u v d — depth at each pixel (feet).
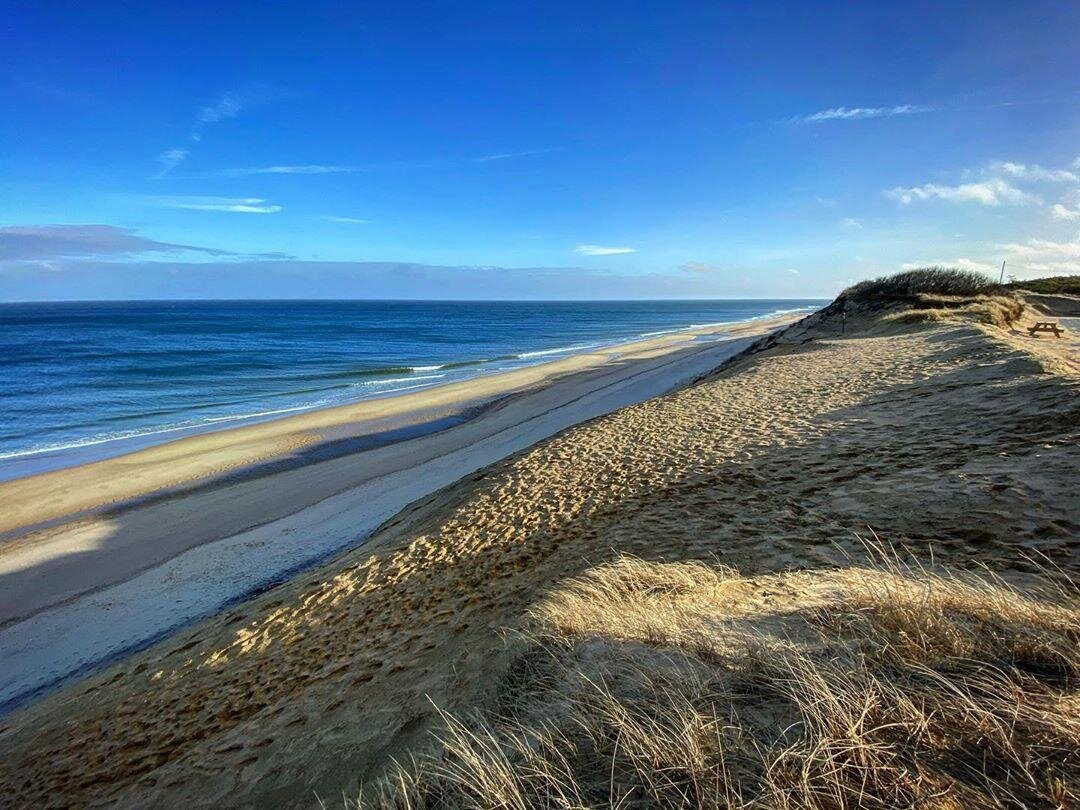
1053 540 13.83
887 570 13.83
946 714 7.00
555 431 61.67
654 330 276.62
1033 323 78.23
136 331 249.75
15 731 20.21
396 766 10.19
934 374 37.65
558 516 26.48
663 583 14.88
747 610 12.03
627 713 8.15
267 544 37.88
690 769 6.89
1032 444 20.36
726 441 31.73
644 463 31.09
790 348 74.33
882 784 6.19
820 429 30.22
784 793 6.20
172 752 15.60
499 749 8.33
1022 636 8.42
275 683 17.85
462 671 13.57
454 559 24.56
